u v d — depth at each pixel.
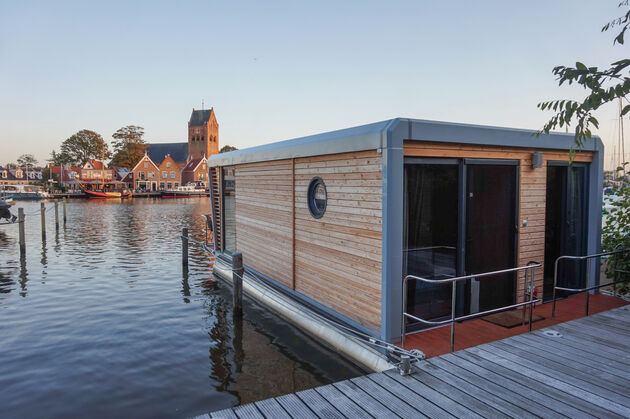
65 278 12.05
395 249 5.04
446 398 3.63
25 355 6.73
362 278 5.59
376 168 5.21
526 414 3.34
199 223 27.94
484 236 6.02
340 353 6.07
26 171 102.81
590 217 6.94
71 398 5.42
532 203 6.34
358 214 5.61
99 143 98.44
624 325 5.34
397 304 5.11
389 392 3.78
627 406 3.44
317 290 6.76
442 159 5.58
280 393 5.48
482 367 4.20
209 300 9.74
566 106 3.05
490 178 5.99
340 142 5.77
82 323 8.26
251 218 9.41
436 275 5.70
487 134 5.64
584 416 3.29
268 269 8.59
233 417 3.43
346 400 3.66
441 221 5.67
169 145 106.25
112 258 15.18
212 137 100.44
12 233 22.44
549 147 6.29
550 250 6.68
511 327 5.55
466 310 5.91
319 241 6.63
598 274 6.95
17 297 10.11
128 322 8.29
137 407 5.20
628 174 7.83
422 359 4.44
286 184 7.66
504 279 6.25
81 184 78.50
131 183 84.38
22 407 5.21
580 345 4.70
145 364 6.39
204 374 6.05
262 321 8.04
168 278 12.01
